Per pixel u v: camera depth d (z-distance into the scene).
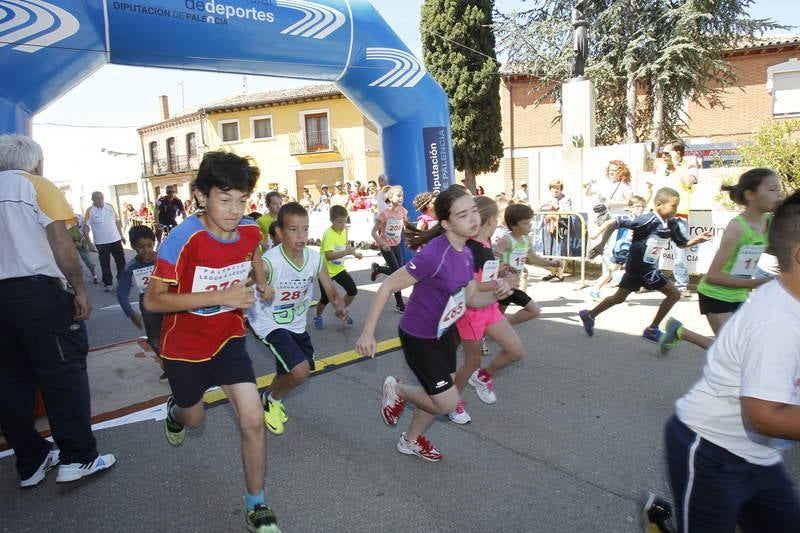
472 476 3.15
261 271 3.06
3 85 5.44
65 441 3.13
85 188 38.59
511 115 23.53
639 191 9.19
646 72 14.90
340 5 7.62
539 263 4.91
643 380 4.51
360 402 4.28
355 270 11.28
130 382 4.84
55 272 3.05
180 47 6.50
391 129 8.99
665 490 2.94
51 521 2.85
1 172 2.93
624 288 5.30
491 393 4.14
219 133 32.41
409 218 9.05
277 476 3.22
